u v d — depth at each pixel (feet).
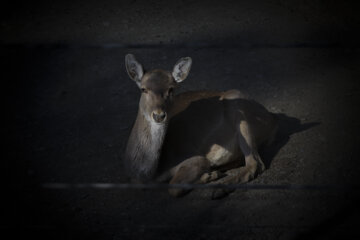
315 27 40.47
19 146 27.73
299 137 28.12
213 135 25.45
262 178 24.70
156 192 24.03
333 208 22.40
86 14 42.96
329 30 39.91
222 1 45.57
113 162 26.43
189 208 22.74
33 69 35.42
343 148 26.91
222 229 21.18
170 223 21.66
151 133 22.52
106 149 27.53
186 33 39.73
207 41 38.24
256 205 22.77
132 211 22.59
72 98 32.32
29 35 39.14
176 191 23.00
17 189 24.07
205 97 26.91
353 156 26.20
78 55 37.06
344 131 28.50
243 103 26.43
